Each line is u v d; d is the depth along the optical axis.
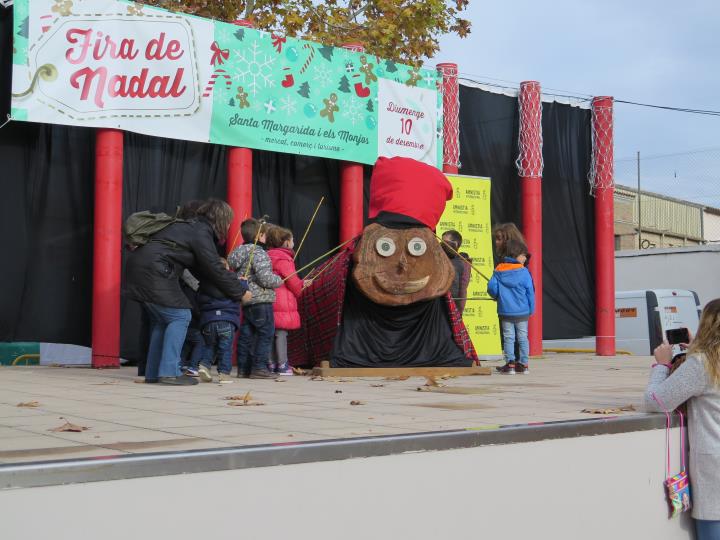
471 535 3.76
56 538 2.69
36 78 9.60
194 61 10.57
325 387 7.27
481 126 13.90
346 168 12.15
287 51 11.37
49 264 10.28
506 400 6.04
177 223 7.47
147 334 8.31
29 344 11.44
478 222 12.98
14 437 3.83
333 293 9.05
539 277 13.86
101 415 4.86
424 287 8.84
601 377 9.05
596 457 4.35
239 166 11.07
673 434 4.80
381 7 19.53
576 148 14.92
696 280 23.66
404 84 12.50
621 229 31.86
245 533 3.09
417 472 3.58
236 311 7.88
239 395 6.32
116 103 10.05
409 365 9.11
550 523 4.11
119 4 10.08
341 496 3.35
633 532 4.53
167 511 2.91
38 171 10.26
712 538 4.76
